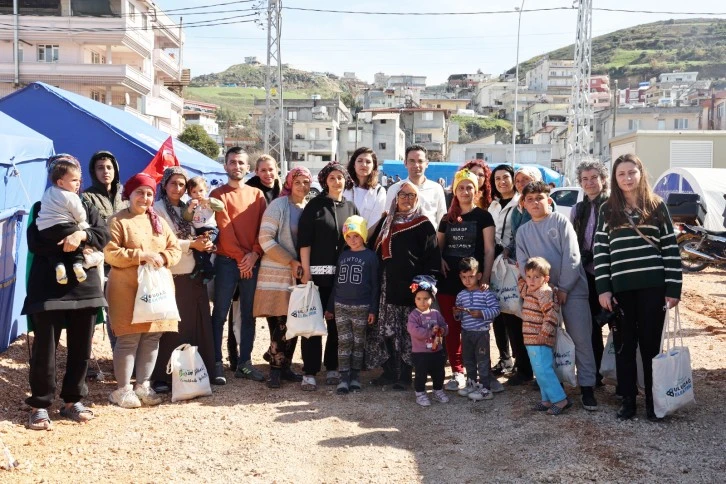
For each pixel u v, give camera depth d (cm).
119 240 564
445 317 638
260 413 564
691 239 1512
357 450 484
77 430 513
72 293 511
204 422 538
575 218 622
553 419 540
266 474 441
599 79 11400
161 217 607
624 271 524
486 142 9350
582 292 569
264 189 730
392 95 11375
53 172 511
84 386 541
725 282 1399
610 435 499
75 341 531
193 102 10012
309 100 7644
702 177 1945
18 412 543
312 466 456
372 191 682
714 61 18062
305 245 633
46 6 3888
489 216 631
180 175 632
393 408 580
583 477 432
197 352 611
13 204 727
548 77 12469
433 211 682
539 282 553
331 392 628
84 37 3797
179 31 4919
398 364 639
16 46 3694
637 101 12356
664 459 454
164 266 579
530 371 644
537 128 9119
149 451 475
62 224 500
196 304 634
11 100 992
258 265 659
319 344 638
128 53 4134
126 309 568
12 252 728
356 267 619
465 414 563
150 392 588
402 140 7306
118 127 1005
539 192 568
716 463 445
